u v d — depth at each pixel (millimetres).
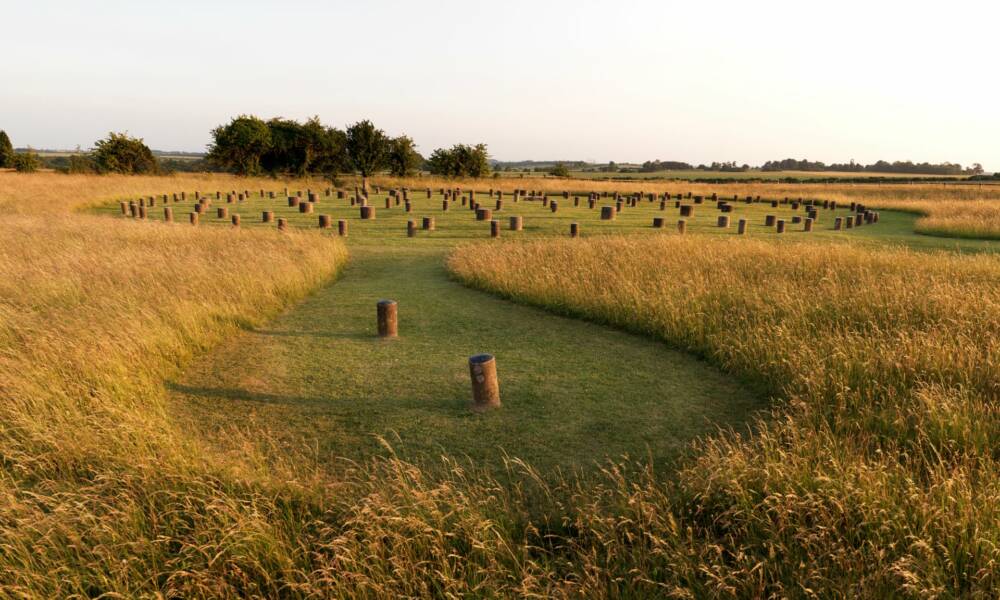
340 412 5445
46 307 7695
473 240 18219
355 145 56219
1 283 8594
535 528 3510
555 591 2977
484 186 49438
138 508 3512
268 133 52375
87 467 4066
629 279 9773
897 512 3238
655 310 8250
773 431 4508
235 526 3279
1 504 3543
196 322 7523
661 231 20188
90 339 6141
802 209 33594
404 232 20047
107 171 48344
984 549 2910
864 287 8625
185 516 3582
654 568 3178
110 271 9555
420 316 9125
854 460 3781
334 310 9508
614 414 5387
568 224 22438
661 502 3703
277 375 6418
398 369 6656
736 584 3025
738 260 11461
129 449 4242
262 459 4340
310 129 53594
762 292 8820
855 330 6730
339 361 6930
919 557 2955
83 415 4691
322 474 4250
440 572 3059
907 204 31547
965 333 6496
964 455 3744
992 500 3191
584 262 11422
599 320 8711
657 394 5867
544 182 52562
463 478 4035
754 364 6246
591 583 3066
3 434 4422
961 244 17344
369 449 4715
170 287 8805
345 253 14828
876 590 2789
